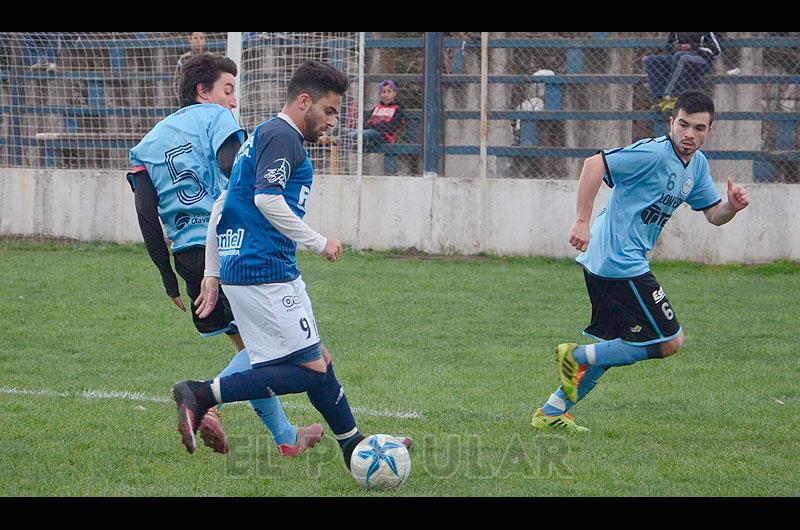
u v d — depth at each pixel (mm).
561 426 20594
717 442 19844
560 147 50500
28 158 56938
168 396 23188
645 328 20109
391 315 34844
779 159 48188
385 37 53219
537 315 35094
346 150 52594
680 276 44469
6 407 21766
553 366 27203
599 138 50594
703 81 48875
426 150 50438
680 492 16453
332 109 16406
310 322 16438
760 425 21297
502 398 23438
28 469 17203
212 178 19906
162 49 55531
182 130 19875
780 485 16938
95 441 19094
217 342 30062
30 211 54531
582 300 38156
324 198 50906
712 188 21172
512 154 50625
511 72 51594
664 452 19016
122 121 56000
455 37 51719
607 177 20125
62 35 55844
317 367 16422
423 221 49781
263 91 51688
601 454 18750
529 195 48844
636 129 50125
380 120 50781
